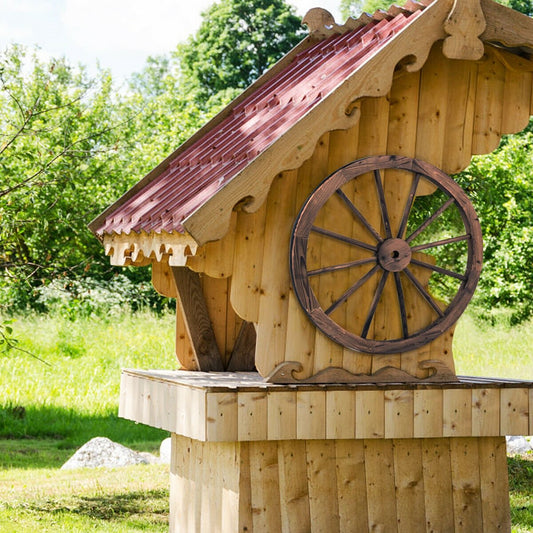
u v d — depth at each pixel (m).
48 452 13.50
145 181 8.18
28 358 19.06
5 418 15.45
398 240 6.83
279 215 6.62
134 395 7.76
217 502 6.75
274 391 6.34
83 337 20.33
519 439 12.91
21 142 14.20
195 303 8.09
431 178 6.92
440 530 6.94
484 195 19.91
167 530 8.73
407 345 6.81
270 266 6.60
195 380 6.89
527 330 21.03
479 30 6.53
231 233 6.50
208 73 34.09
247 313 6.53
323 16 8.81
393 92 6.91
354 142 6.80
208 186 6.35
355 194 6.79
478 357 19.84
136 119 22.11
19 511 9.42
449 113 7.07
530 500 10.27
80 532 8.52
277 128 6.50
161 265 8.23
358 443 6.76
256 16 33.50
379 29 7.38
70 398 17.23
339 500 6.66
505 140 22.64
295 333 6.61
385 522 6.78
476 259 6.99
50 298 20.75
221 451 6.73
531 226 20.69
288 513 6.51
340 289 6.75
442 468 6.99
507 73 7.22
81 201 15.85
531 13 26.33
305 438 6.41
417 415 6.70
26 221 10.68
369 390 6.58
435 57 7.01
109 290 18.91
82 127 18.22
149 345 20.28
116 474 11.62
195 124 23.19
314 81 7.09
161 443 14.37
